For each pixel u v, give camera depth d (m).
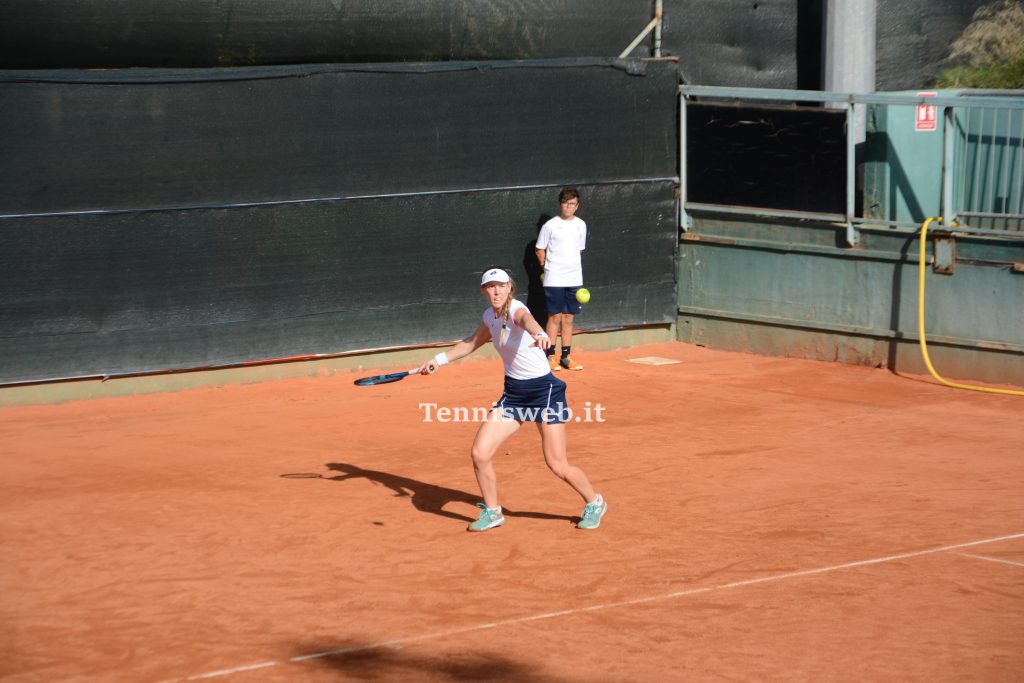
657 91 42.81
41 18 33.56
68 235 34.34
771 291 42.25
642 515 23.19
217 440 30.05
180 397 35.75
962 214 38.12
